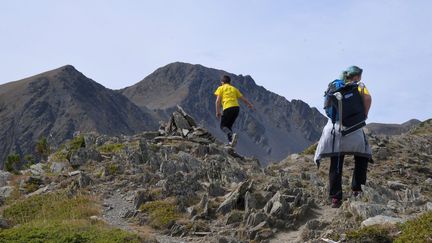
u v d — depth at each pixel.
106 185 16.09
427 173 22.09
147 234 11.84
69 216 13.23
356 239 9.48
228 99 21.20
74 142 23.00
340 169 10.66
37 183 17.45
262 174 17.77
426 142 29.86
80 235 10.80
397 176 21.11
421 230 8.80
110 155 19.69
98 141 22.75
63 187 16.39
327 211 13.05
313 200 13.45
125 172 17.19
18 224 13.52
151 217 13.06
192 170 17.33
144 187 15.88
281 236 11.80
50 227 11.55
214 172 16.45
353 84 10.34
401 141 28.78
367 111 10.39
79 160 18.92
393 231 9.63
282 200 12.91
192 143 21.64
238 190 13.66
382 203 12.80
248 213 12.66
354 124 10.27
